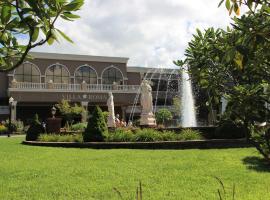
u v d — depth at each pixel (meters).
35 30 1.95
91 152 14.66
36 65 51.38
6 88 50.09
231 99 2.95
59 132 24.28
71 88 50.12
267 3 2.10
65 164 11.30
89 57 54.94
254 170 9.84
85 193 7.64
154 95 55.56
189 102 31.36
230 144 16.14
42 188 8.17
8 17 1.96
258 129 3.06
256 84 2.82
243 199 6.84
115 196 7.32
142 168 10.23
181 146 16.03
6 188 8.23
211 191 7.56
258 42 2.09
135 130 18.86
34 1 1.85
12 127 41.72
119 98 52.78
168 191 7.61
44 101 48.41
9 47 2.32
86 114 43.09
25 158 13.21
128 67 58.16
